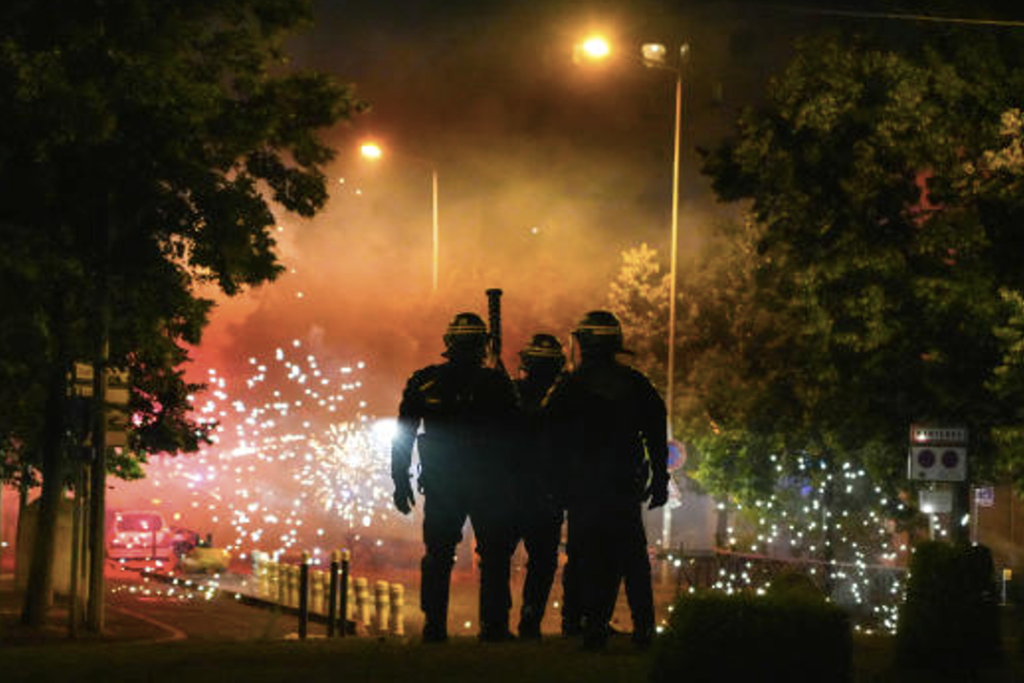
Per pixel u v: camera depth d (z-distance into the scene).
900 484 89.06
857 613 94.69
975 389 75.31
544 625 79.06
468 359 33.81
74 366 65.00
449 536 34.34
